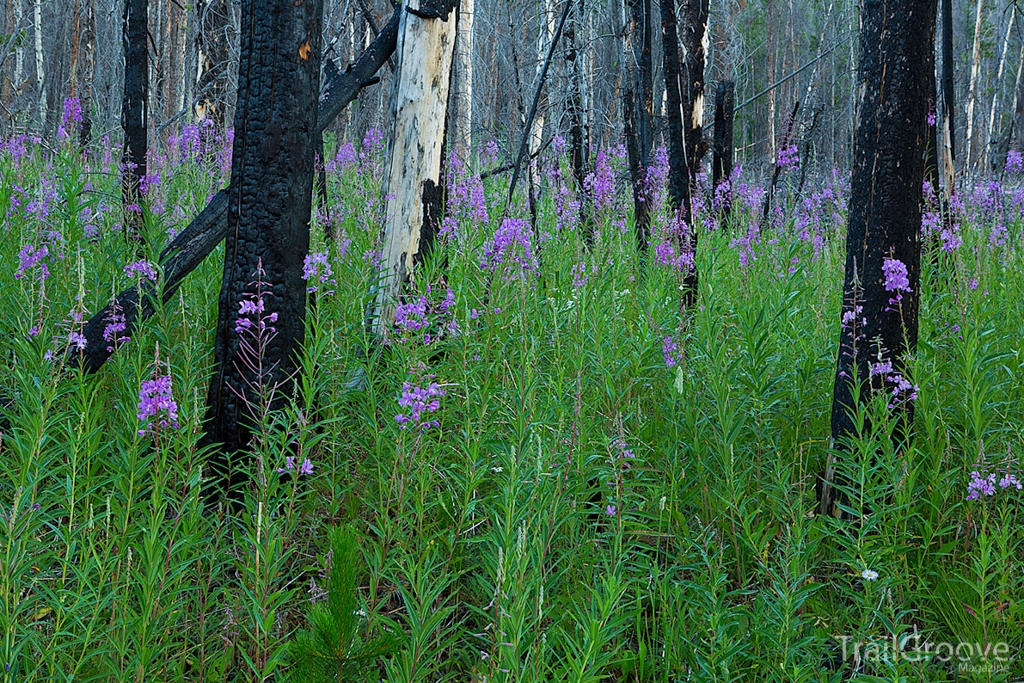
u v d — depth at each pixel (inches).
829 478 180.5
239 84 174.2
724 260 325.4
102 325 190.1
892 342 178.5
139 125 268.5
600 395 190.5
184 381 145.7
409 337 171.2
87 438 132.3
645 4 392.8
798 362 217.5
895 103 176.4
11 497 142.9
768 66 1409.9
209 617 133.8
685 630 141.1
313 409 176.2
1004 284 259.1
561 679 116.0
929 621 154.4
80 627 121.0
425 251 231.8
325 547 152.4
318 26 177.9
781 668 129.1
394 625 122.2
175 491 131.1
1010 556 159.0
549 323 208.1
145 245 225.9
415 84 230.1
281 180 172.7
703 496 176.9
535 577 116.5
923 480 179.6
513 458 127.0
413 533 155.7
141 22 266.4
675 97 327.3
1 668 105.5
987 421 184.1
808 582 149.5
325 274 176.9
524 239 213.0
